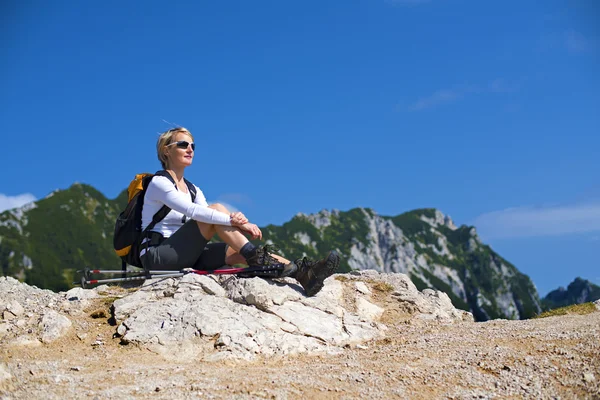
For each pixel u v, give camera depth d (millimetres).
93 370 3150
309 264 3928
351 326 3910
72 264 72000
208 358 3330
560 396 2951
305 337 3654
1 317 3787
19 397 2748
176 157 3955
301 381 3021
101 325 3732
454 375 3168
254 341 3502
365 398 2887
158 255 3852
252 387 2914
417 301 4508
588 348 3391
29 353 3391
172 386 2900
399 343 3756
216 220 3773
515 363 3293
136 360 3309
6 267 67250
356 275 4918
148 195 3875
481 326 4137
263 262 3861
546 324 4012
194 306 3629
